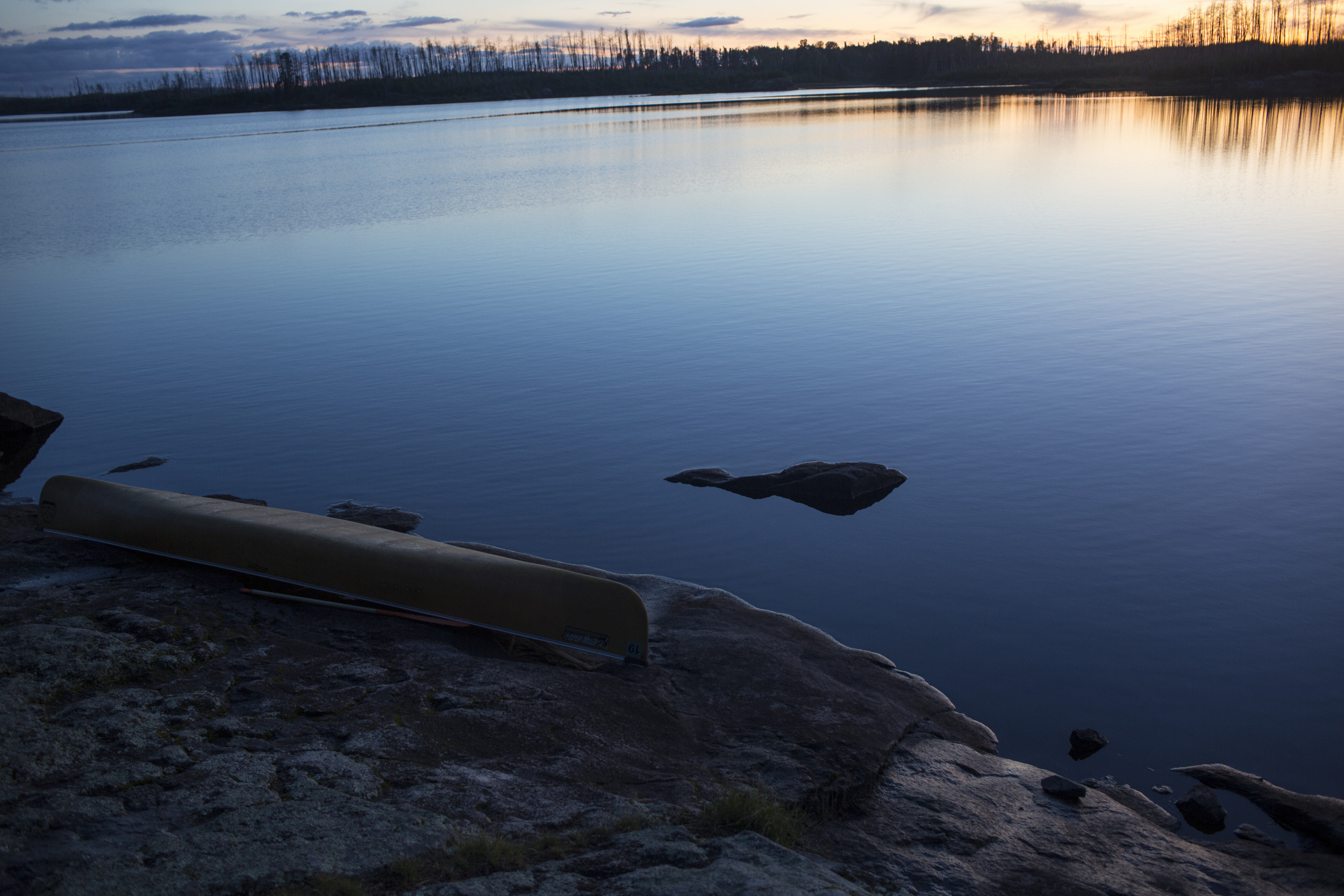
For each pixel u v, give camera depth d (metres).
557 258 26.94
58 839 4.03
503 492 11.73
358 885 3.80
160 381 16.62
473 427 13.96
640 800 4.95
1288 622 8.31
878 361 16.42
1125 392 14.36
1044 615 8.62
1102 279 21.67
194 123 142.25
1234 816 5.97
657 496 11.55
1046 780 5.95
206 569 7.88
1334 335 16.64
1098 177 40.38
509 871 4.02
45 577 7.66
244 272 26.39
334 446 13.32
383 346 18.44
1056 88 137.25
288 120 139.50
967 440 12.91
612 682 6.45
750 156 55.25
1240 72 121.31
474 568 7.15
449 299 22.25
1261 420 12.97
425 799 4.63
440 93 187.50
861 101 128.38
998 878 4.89
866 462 12.11
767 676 6.83
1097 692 7.41
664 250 27.59
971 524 10.55
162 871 3.84
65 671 5.65
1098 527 10.30
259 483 12.11
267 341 19.02
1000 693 7.42
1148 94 115.06
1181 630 8.28
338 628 6.91
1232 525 10.15
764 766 5.57
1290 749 6.67
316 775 4.74
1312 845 5.69
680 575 9.64
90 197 46.69
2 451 13.39
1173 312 18.62
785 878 4.05
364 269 26.36
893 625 8.53
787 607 8.88
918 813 5.44
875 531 10.48
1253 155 46.78
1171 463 11.80
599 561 9.98
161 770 4.68
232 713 5.47
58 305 22.78
